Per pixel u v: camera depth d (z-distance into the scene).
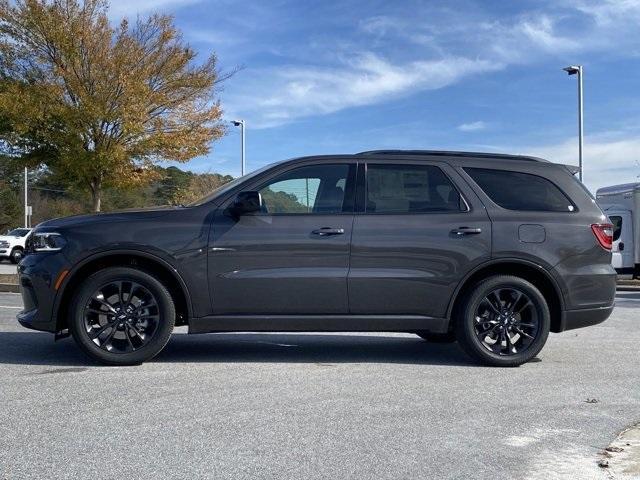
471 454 4.27
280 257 6.51
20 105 14.52
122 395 5.47
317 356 7.25
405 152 6.97
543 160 7.20
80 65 15.22
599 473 3.98
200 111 16.75
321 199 6.73
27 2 14.99
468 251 6.69
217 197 6.68
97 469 3.94
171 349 7.54
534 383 6.11
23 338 8.02
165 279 6.60
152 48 15.90
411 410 5.18
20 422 4.77
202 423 4.79
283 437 4.52
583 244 6.89
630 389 5.93
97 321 6.50
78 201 57.03
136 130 15.21
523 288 6.76
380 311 6.64
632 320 10.96
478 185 6.90
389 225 6.65
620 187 23.39
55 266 6.36
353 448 4.34
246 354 7.30
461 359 7.19
